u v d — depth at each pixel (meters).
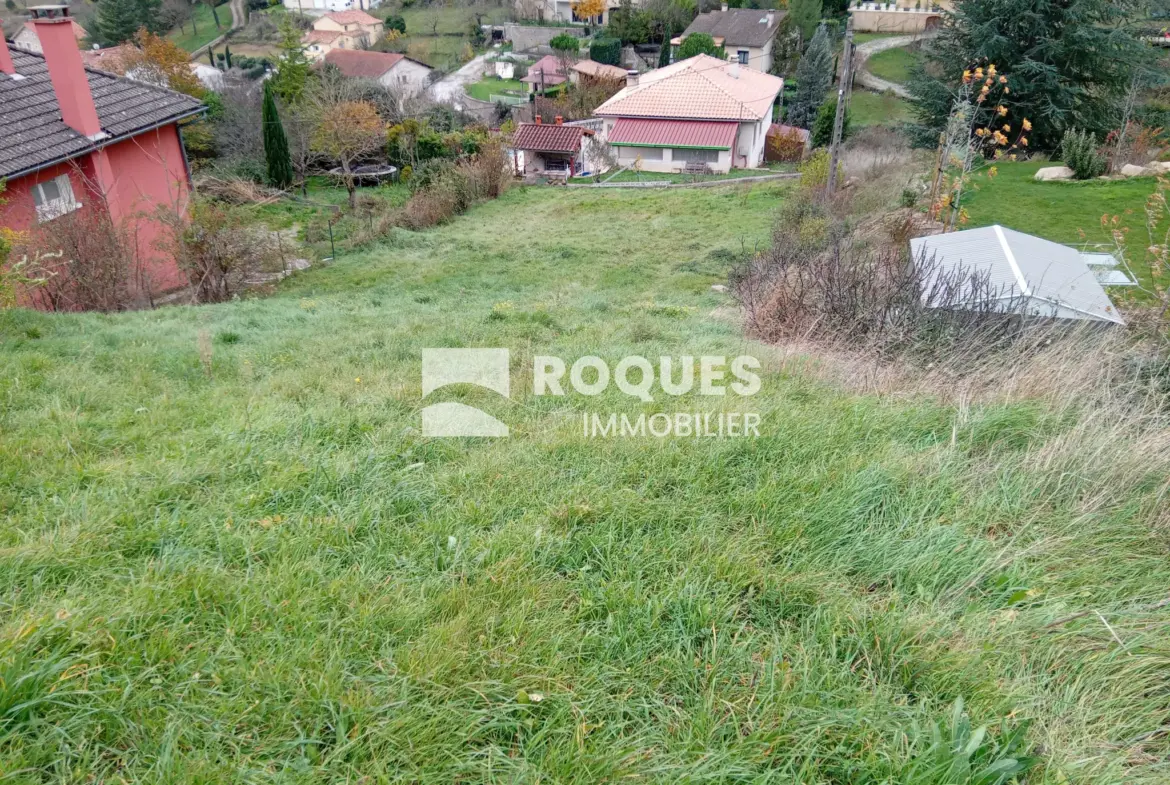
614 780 1.87
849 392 4.86
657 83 35.03
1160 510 3.11
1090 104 20.70
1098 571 2.76
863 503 3.19
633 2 57.16
